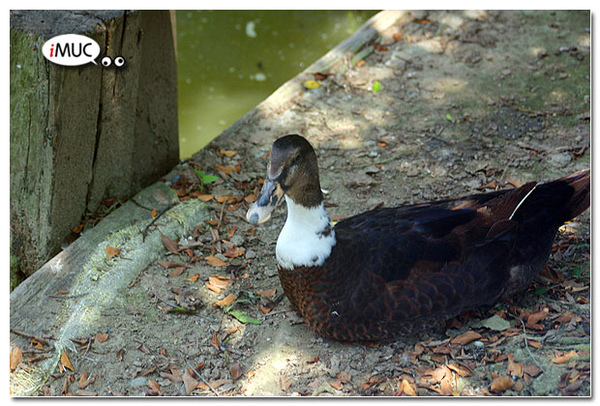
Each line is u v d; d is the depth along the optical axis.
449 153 2.04
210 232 1.88
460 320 1.68
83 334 1.68
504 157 2.03
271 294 1.75
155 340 1.68
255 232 1.88
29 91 1.74
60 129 1.76
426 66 2.29
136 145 1.94
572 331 1.65
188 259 1.82
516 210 1.68
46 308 1.71
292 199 1.58
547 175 1.97
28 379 1.63
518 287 1.66
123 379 1.63
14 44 1.72
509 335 1.65
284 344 1.67
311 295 1.62
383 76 2.26
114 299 1.74
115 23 1.78
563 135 2.07
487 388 1.58
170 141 2.01
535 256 1.67
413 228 1.64
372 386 1.60
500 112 2.14
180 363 1.65
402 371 1.61
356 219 1.69
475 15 2.45
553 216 1.69
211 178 1.96
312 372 1.62
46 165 1.79
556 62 2.28
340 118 2.14
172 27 1.92
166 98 1.97
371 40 2.35
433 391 1.59
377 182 1.98
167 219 1.87
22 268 1.89
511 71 2.26
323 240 1.60
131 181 1.94
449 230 1.64
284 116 2.15
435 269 1.61
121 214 1.88
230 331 1.69
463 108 2.16
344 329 1.62
